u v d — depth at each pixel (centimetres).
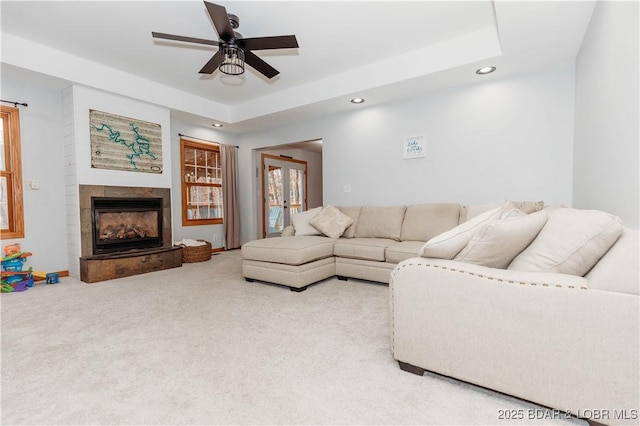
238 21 271
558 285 118
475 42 303
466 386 147
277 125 548
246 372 160
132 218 419
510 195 343
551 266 133
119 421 124
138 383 151
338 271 359
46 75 329
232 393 142
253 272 343
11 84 340
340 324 224
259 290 317
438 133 386
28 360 174
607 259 118
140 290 318
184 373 160
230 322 229
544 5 219
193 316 242
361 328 217
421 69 336
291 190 741
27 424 123
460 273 139
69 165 372
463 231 152
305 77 410
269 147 583
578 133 288
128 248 408
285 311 252
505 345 129
